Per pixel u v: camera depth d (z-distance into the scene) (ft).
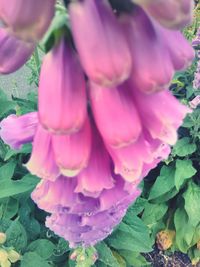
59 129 0.53
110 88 0.54
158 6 0.44
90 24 0.47
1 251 1.26
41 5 0.44
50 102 0.53
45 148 0.65
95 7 0.48
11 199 1.60
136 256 1.73
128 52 0.48
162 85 0.50
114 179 0.71
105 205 0.72
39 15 0.44
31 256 1.41
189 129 1.88
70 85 0.53
